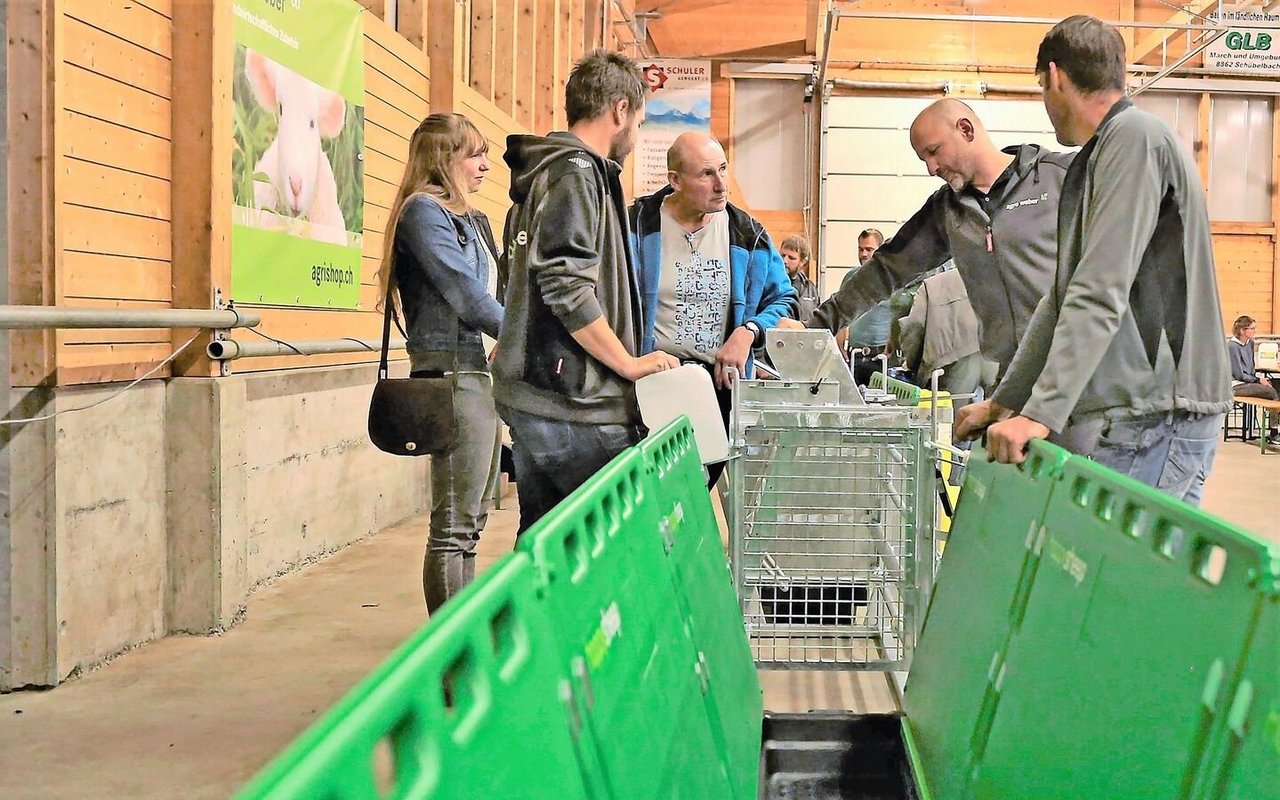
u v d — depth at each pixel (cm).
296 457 385
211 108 298
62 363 255
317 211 381
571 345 179
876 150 1059
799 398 243
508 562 74
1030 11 1053
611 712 86
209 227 299
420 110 496
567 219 172
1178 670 88
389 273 235
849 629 238
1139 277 157
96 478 271
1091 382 160
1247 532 83
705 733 124
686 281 265
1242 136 1075
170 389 302
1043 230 214
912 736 192
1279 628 74
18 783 205
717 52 1065
